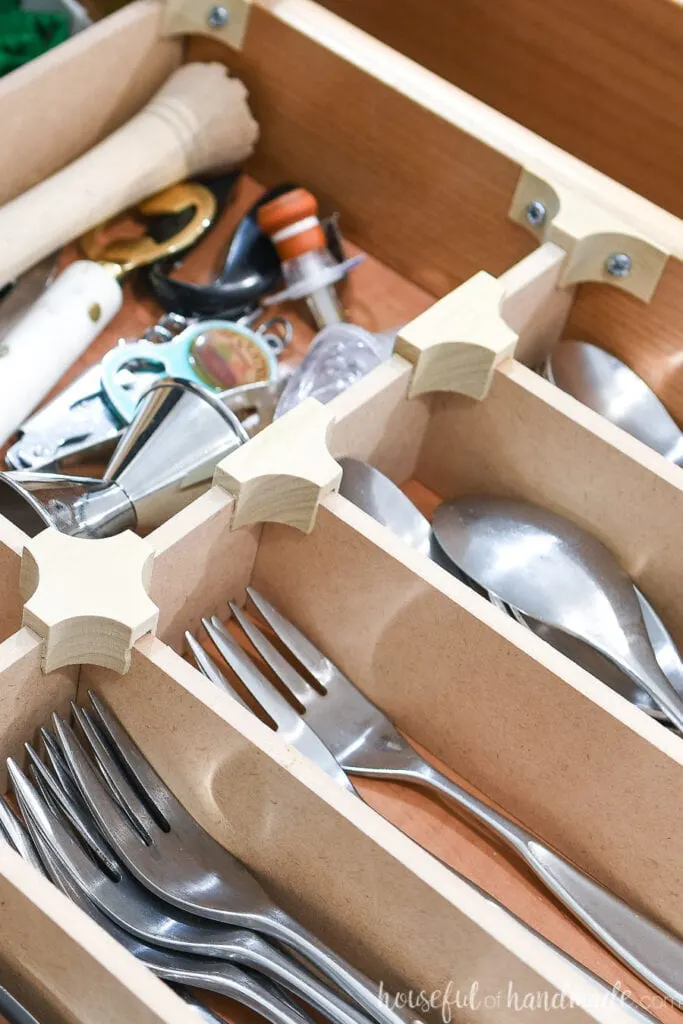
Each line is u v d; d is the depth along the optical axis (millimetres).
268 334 877
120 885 577
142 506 681
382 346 823
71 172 826
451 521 728
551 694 613
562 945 639
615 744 602
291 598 709
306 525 656
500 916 519
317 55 863
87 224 831
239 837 604
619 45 880
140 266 863
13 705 583
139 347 806
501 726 657
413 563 630
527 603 701
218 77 898
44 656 572
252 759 558
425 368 726
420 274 928
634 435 824
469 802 668
